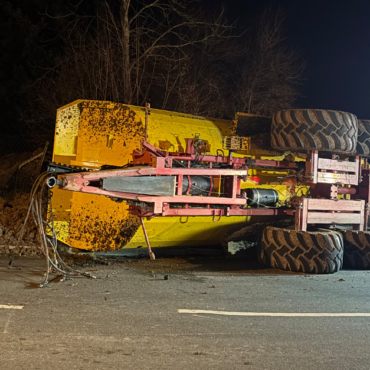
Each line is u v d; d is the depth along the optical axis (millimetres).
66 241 7668
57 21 16000
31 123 16188
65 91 14414
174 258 8852
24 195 10867
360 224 9219
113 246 7820
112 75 13734
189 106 15031
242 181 8875
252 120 8867
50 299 5195
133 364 3607
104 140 7770
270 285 6656
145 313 4898
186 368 3600
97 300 5270
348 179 8930
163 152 7336
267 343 4250
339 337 4539
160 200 6953
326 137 8188
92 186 6297
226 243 9203
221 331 4492
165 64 15516
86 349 3844
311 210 8672
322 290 6512
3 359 3559
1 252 7984
